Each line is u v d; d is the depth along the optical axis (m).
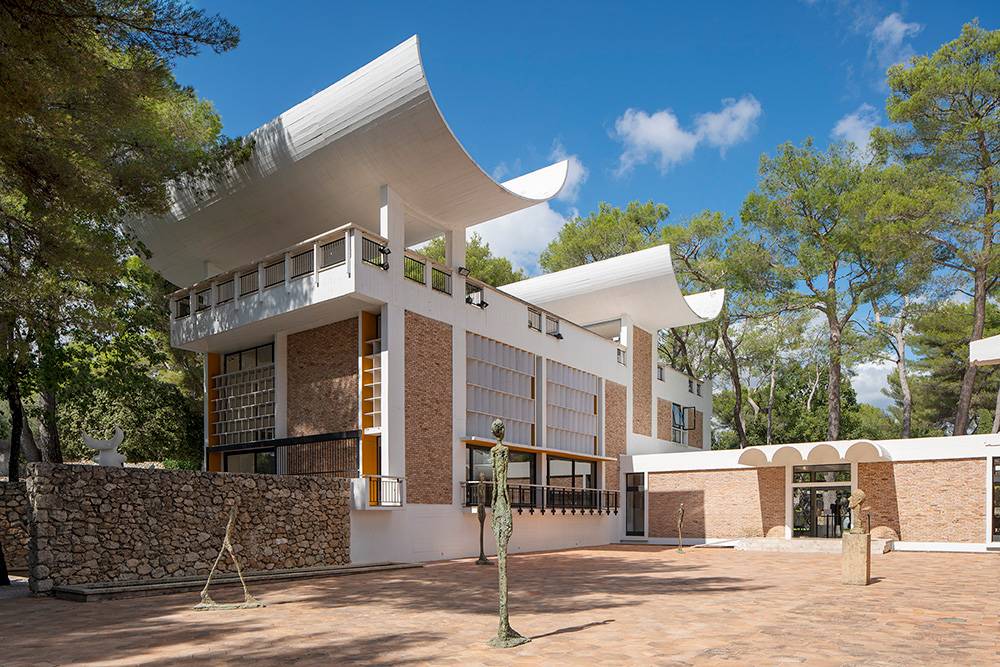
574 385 30.45
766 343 40.91
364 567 18.30
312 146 21.42
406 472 21.42
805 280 35.47
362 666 7.33
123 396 26.38
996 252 28.78
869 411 56.16
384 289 21.20
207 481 16.55
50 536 13.66
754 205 35.91
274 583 15.54
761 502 28.89
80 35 10.96
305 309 21.72
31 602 12.64
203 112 24.20
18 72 10.30
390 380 21.08
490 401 25.58
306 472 23.16
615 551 26.38
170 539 15.62
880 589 13.88
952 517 24.94
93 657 7.89
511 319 26.89
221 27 12.04
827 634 8.92
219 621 10.34
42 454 24.67
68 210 13.98
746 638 8.67
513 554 24.88
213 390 26.77
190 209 24.84
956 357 40.34
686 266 39.09
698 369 46.50
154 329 27.48
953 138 30.03
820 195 34.28
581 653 7.85
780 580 15.68
